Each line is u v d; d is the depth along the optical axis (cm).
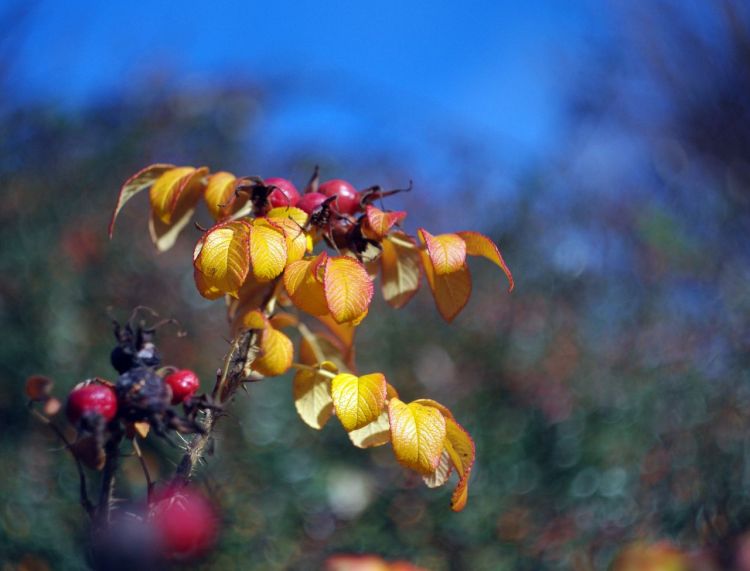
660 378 195
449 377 217
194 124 302
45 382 85
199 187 92
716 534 138
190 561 86
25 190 221
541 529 162
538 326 228
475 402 201
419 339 224
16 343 180
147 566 80
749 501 153
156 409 81
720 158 285
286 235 84
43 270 196
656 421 183
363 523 159
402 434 82
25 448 161
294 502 160
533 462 177
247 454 163
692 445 172
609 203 271
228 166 312
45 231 209
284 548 146
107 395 80
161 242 92
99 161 250
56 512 143
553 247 255
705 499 152
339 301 82
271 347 85
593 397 192
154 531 80
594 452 174
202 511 83
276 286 89
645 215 259
